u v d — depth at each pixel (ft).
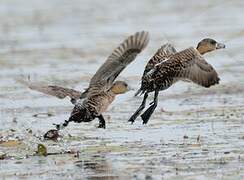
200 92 67.87
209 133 53.16
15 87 72.43
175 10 122.72
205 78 42.60
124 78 73.77
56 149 50.52
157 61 44.57
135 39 42.01
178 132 53.72
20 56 89.61
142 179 43.27
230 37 95.40
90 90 45.14
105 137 53.16
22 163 47.42
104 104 45.85
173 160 46.80
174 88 69.97
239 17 111.86
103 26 110.63
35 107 64.18
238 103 62.80
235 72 75.77
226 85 69.97
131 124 56.70
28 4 137.18
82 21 116.57
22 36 105.60
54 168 46.06
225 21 108.68
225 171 44.21
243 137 51.70
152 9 125.59
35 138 53.62
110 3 136.05
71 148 50.55
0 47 97.14
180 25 107.34
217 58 83.56
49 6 134.21
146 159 47.24
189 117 58.34
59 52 91.20
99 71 43.32
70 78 75.10
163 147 49.93
